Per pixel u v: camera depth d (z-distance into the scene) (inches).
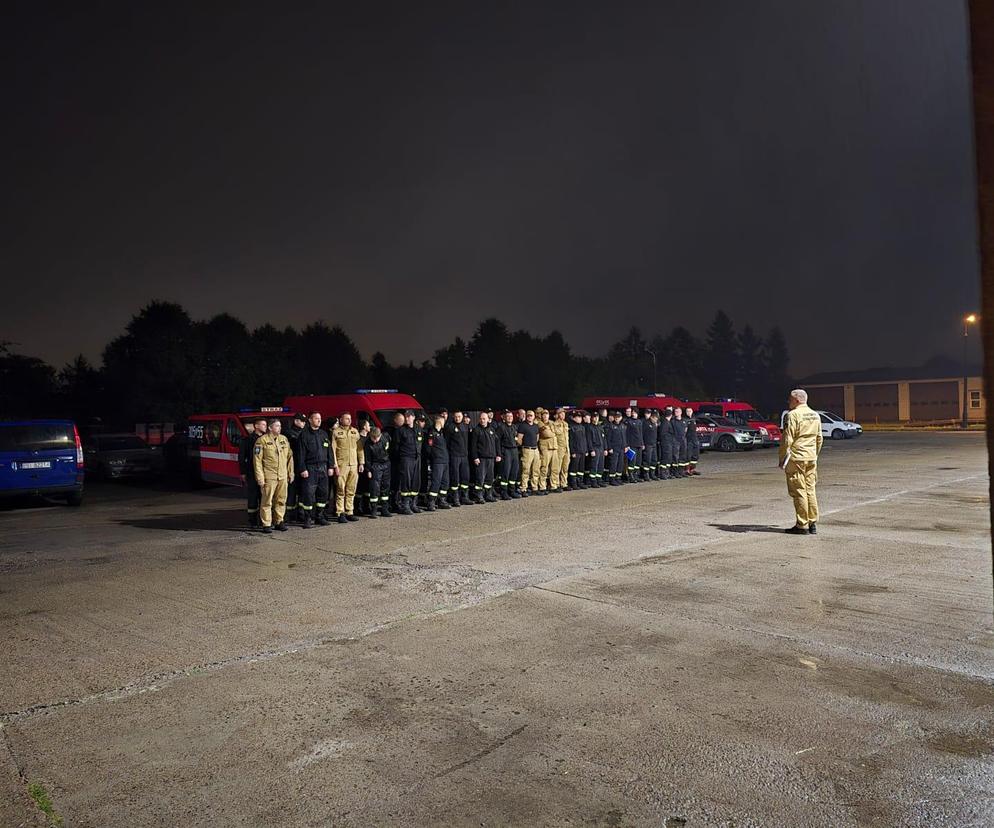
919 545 368.2
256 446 453.1
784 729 165.2
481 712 178.1
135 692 195.3
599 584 300.0
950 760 149.9
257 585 312.8
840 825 128.1
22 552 410.0
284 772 151.1
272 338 2635.3
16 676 209.0
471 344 3302.2
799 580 299.7
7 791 145.9
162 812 137.2
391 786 144.6
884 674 196.7
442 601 279.9
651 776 146.1
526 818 132.6
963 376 2460.6
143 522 525.3
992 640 223.3
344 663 214.2
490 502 575.5
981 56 63.7
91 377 2044.8
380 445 508.7
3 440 604.4
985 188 63.1
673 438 739.4
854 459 932.0
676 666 205.3
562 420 643.5
